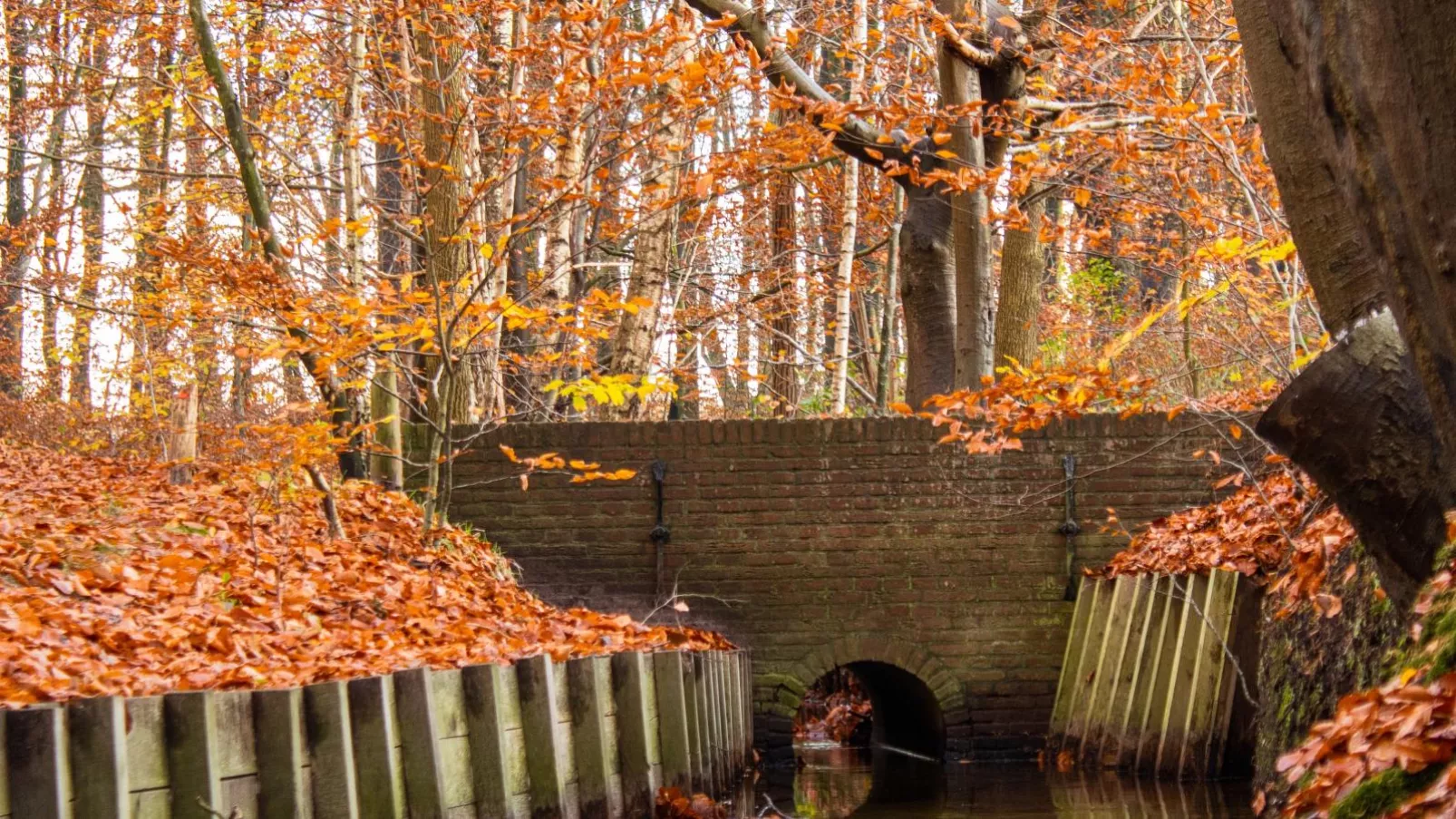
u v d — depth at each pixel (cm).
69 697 455
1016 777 1087
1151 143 1077
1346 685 654
